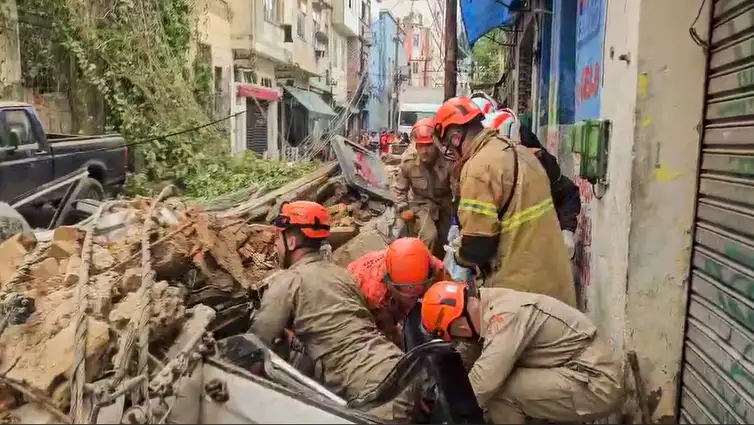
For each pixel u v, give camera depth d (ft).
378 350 12.03
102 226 13.80
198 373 8.54
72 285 11.61
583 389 11.00
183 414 8.23
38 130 29.12
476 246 13.52
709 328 11.87
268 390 7.97
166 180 49.26
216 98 69.41
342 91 141.59
